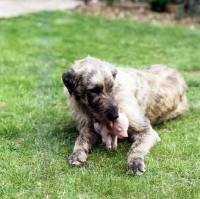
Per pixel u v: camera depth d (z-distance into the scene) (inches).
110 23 236.8
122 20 247.9
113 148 90.7
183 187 75.5
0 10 268.4
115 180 77.7
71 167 83.1
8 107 115.3
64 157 87.4
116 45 189.8
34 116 109.4
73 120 104.3
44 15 247.8
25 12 261.7
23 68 150.6
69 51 175.0
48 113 112.0
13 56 163.9
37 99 121.8
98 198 72.7
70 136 98.6
